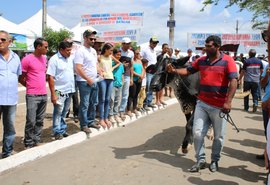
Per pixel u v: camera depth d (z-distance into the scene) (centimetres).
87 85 684
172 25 1619
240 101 1373
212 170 532
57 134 656
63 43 638
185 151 617
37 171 521
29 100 594
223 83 500
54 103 638
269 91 554
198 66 529
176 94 619
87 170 529
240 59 1895
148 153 619
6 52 524
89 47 682
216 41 490
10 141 546
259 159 600
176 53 1395
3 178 494
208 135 733
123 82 846
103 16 1233
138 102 977
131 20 1204
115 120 838
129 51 891
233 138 742
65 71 645
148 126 846
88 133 712
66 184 478
